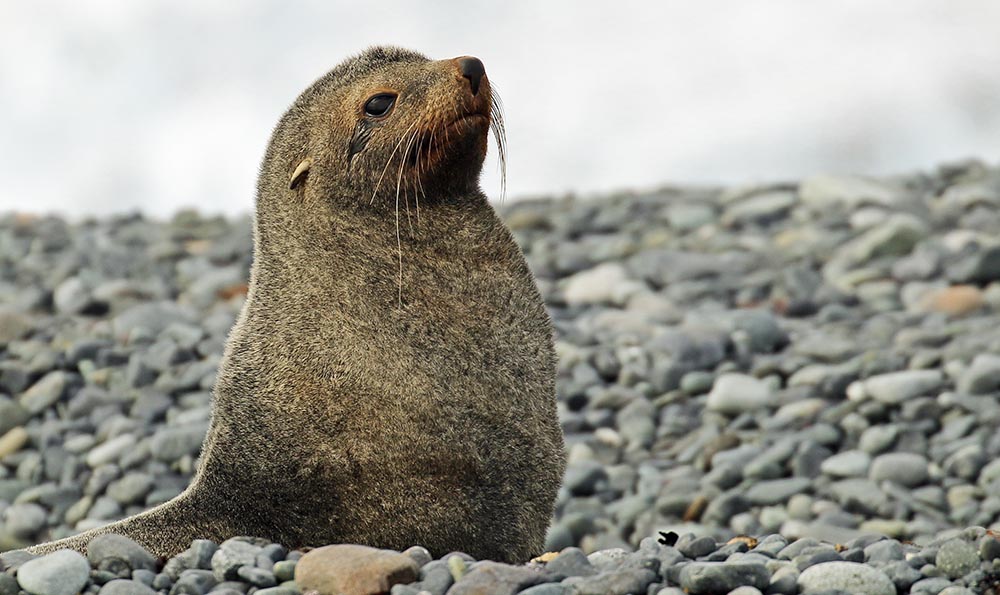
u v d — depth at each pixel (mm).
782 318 57219
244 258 69250
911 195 72375
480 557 27516
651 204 76188
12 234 74875
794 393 47094
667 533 27625
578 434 47125
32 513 42250
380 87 29109
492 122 31109
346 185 28922
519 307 28453
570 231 71562
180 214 80750
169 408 48188
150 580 25438
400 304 27938
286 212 29469
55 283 64375
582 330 55438
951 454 41844
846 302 58219
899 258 62531
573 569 24984
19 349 53062
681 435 46531
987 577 23625
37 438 46438
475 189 29391
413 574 24578
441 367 27438
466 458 27219
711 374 49500
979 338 49375
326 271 28531
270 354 28297
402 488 27188
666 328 54281
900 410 44781
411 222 28531
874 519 39594
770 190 75938
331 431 27406
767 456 42594
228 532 27969
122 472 43781
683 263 63688
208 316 58219
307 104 30281
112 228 77375
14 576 25406
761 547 26625
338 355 27672
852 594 23312
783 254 64688
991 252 57938
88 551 26266
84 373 50562
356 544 27406
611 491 43219
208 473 28594
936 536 36906
